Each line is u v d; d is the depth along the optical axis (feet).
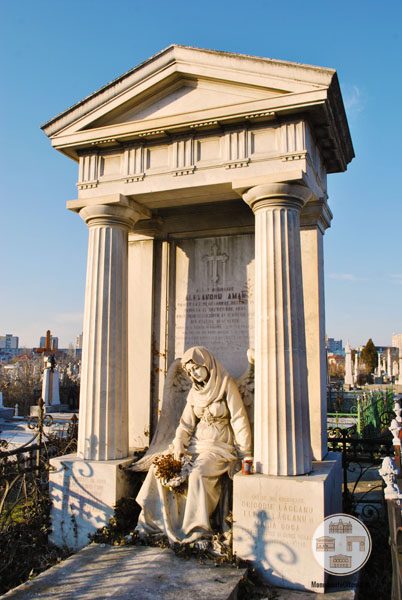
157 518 21.77
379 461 28.25
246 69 21.70
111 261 24.53
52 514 23.47
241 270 27.02
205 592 16.69
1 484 25.89
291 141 21.44
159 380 27.63
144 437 27.09
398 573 14.25
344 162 27.76
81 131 24.59
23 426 70.18
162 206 26.50
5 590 19.08
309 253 24.91
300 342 20.74
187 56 22.67
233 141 22.41
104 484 22.65
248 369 24.89
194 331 27.48
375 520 25.82
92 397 23.77
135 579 17.69
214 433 22.89
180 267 28.27
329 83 20.26
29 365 138.10
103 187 24.80
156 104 24.03
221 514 21.70
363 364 207.51
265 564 18.74
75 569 18.70
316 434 23.56
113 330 24.16
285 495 18.88
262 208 21.53
